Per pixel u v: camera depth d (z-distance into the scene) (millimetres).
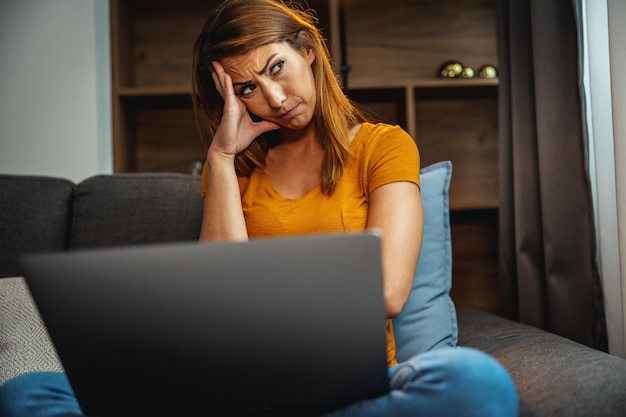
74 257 772
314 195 1334
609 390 866
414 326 1370
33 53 2570
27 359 1297
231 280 767
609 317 1471
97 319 792
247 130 1405
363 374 801
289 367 798
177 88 2539
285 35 1289
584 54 1620
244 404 825
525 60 1762
